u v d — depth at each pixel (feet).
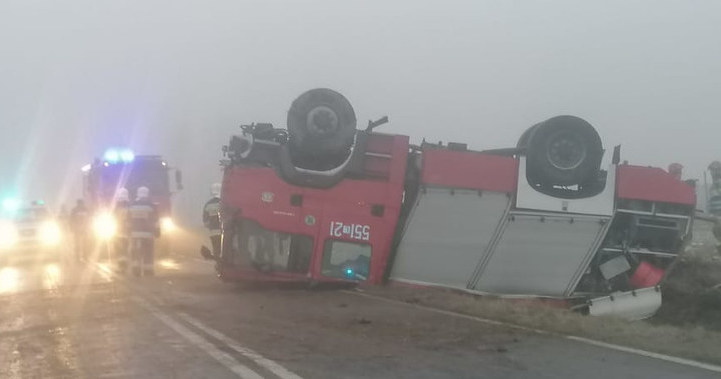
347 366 24.57
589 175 43.19
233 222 43.19
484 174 43.32
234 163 43.68
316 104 42.86
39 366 26.17
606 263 44.29
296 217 43.11
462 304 37.70
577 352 26.66
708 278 52.95
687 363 24.75
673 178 44.98
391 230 43.21
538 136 43.04
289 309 37.22
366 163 43.42
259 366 24.67
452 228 43.62
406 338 29.50
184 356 26.63
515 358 25.66
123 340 30.25
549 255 43.80
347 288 43.98
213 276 57.57
